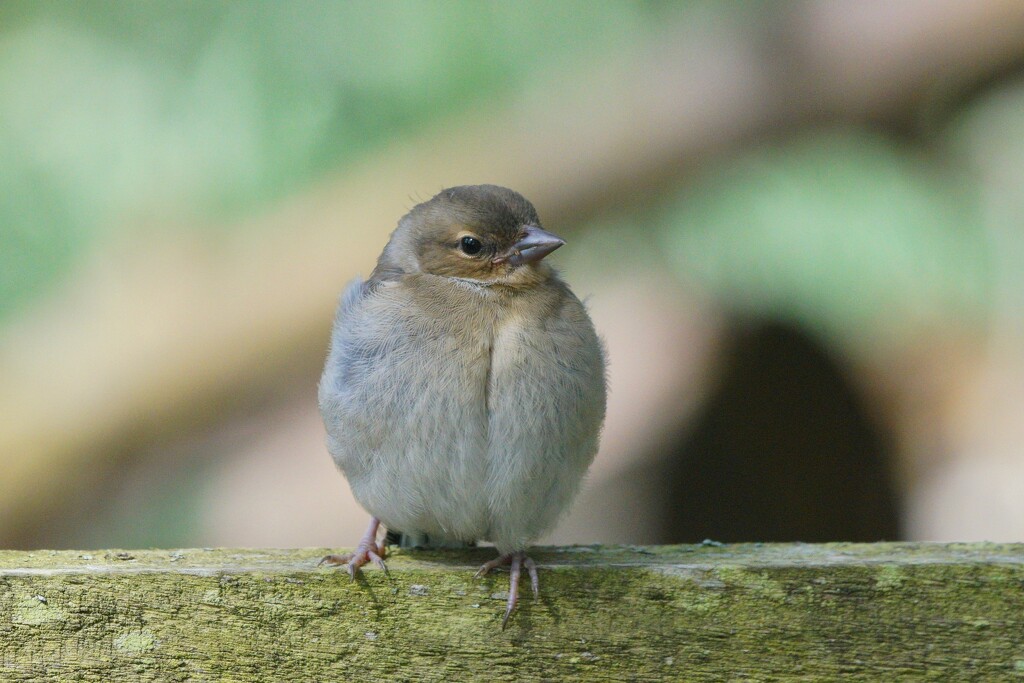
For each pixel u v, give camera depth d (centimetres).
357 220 1207
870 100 1236
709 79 1234
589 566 596
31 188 1209
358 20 1226
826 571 592
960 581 589
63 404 1172
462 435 645
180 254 1209
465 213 689
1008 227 1284
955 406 1296
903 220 1222
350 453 662
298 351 1209
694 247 1240
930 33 1202
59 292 1204
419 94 1239
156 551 629
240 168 1218
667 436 1273
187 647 577
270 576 584
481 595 593
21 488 1169
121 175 1212
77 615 571
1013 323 1277
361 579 589
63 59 1235
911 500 1280
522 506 653
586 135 1235
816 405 1249
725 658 591
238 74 1222
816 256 1211
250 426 1255
